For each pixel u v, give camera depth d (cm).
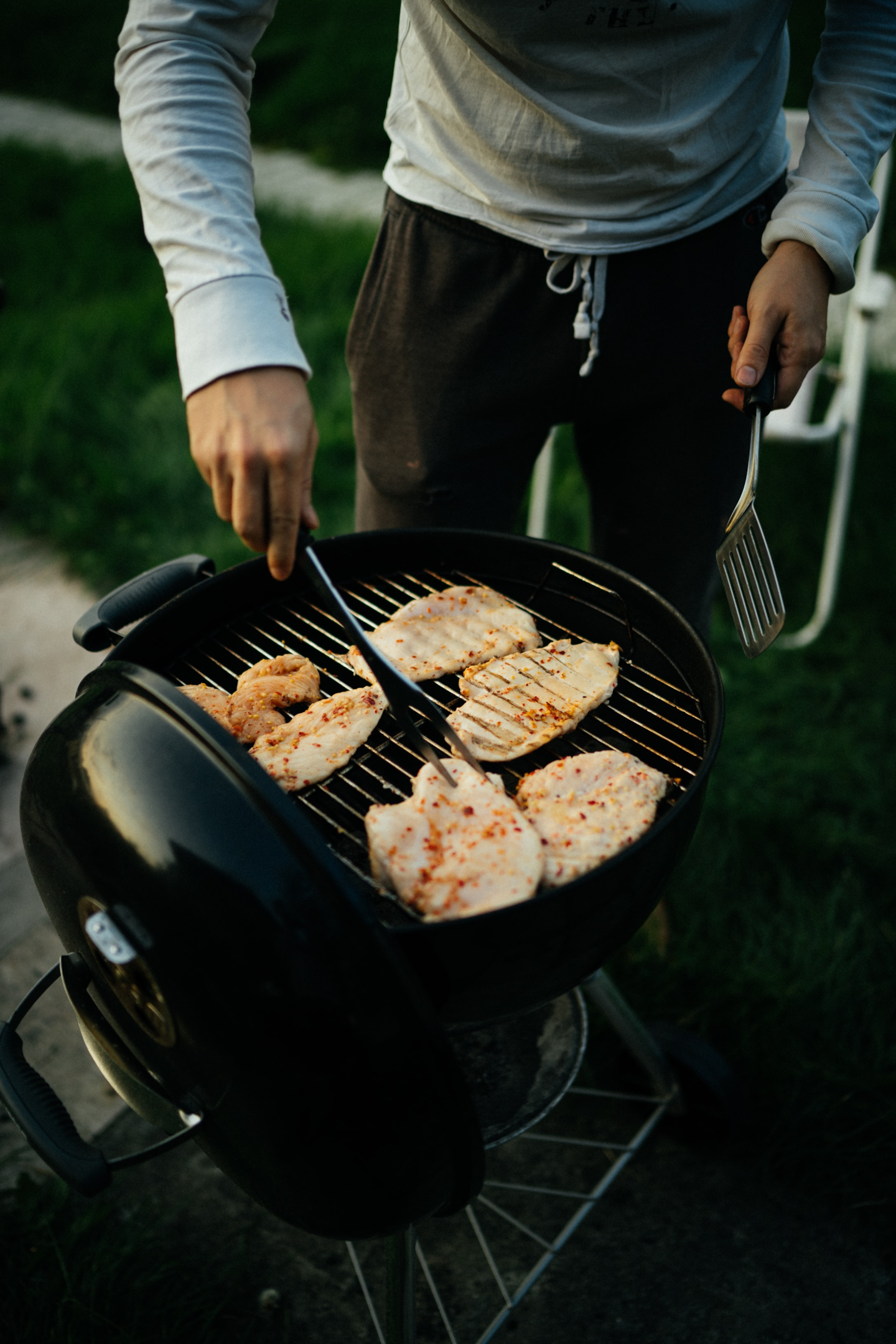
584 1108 175
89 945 103
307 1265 153
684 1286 150
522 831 108
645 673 139
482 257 139
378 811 110
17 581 304
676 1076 162
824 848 212
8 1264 147
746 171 137
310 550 101
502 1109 126
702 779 104
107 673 103
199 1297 146
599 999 146
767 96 132
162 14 106
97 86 782
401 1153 91
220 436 98
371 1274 152
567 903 93
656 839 98
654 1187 163
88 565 301
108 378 380
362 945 85
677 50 119
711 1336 145
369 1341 144
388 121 146
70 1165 93
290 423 98
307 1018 85
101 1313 141
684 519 162
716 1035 179
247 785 89
